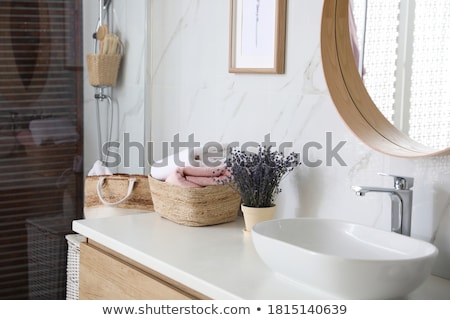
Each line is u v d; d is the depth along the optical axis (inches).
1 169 110.6
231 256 77.6
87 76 115.7
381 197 79.1
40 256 115.8
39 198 114.4
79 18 114.2
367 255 72.7
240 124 100.0
